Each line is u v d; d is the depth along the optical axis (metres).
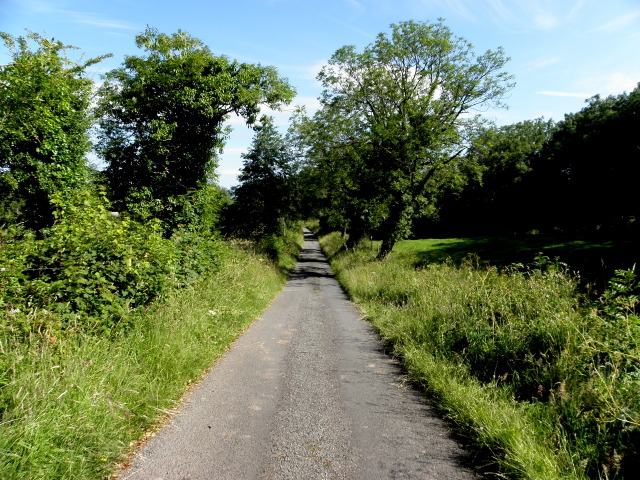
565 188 33.19
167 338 5.39
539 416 3.80
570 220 32.44
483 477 3.07
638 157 25.77
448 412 4.27
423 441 3.65
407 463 3.26
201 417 4.04
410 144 20.09
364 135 21.86
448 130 19.64
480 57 20.22
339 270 22.03
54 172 15.08
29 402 2.92
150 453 3.30
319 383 5.17
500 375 4.94
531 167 37.72
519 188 38.41
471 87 20.31
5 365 3.26
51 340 3.86
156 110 15.06
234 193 30.42
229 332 7.20
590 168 28.75
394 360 6.29
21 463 2.55
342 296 14.23
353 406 4.45
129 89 14.73
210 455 3.30
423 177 23.20
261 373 5.49
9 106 10.46
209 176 17.33
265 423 3.95
